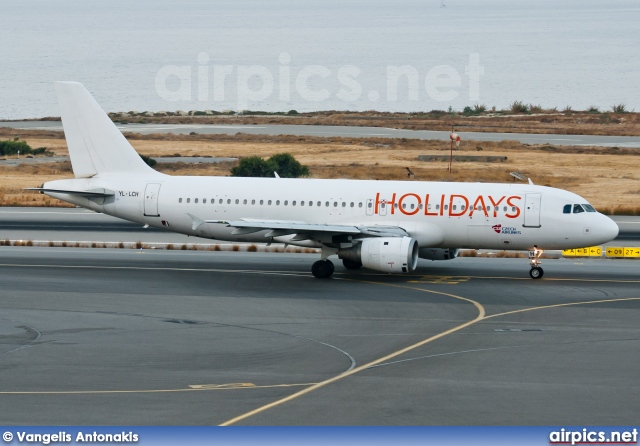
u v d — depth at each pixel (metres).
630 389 55.38
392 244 90.56
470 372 59.03
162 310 78.50
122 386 55.84
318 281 93.06
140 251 112.38
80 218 138.50
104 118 103.62
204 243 117.94
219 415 49.88
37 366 60.66
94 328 71.81
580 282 93.12
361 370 59.56
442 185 98.31
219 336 69.38
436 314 77.25
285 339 68.44
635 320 75.00
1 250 111.62
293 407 51.38
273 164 180.38
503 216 95.25
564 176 184.25
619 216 142.38
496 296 85.19
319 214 98.75
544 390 55.03
